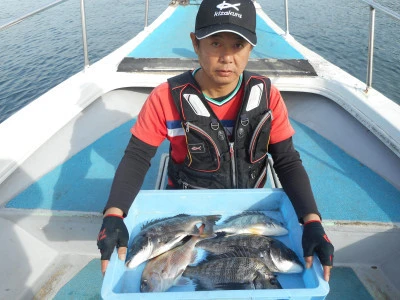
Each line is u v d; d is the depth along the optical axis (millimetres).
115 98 3119
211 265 1369
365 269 1869
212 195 1615
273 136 1631
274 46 3676
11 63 8055
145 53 3455
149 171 2447
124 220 1468
